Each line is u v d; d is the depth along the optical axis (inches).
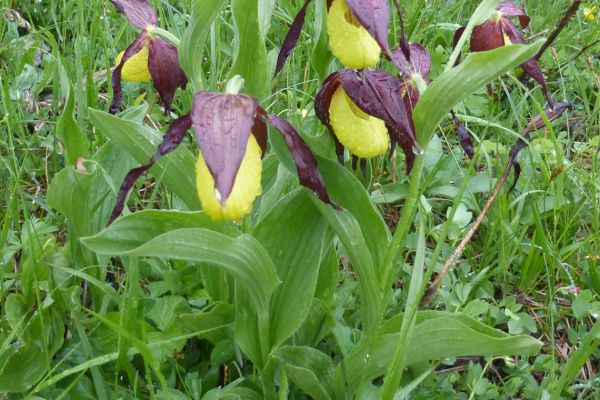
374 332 20.2
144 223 19.5
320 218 20.5
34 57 32.4
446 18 38.0
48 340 21.1
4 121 26.5
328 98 19.5
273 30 34.9
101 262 22.5
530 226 27.2
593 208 26.4
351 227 19.2
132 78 22.0
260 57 18.8
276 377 21.2
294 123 20.0
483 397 21.8
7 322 21.1
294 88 27.0
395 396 19.8
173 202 25.9
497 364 23.4
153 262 23.1
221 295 22.2
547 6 42.0
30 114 27.8
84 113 26.6
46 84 30.3
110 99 29.1
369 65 18.7
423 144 19.1
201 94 17.7
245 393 20.8
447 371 22.8
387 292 19.9
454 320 19.1
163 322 21.3
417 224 26.1
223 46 32.9
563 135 31.0
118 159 22.6
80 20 31.4
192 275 23.0
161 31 21.4
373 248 20.1
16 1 35.3
